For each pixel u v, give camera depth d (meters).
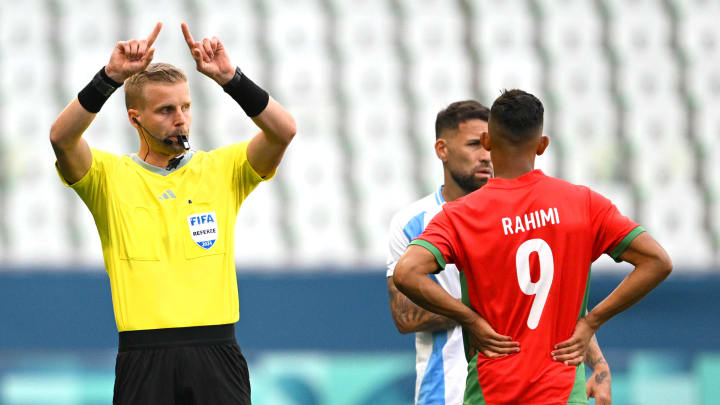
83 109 10.48
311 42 33.28
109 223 11.04
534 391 9.77
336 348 24.16
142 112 11.17
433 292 9.93
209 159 11.58
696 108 34.12
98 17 32.56
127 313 10.78
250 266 24.91
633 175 32.72
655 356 21.25
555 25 34.66
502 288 9.92
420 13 34.22
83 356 21.48
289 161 31.23
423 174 31.81
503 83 33.72
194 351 10.73
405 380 20.88
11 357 21.09
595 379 12.89
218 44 10.91
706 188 32.78
